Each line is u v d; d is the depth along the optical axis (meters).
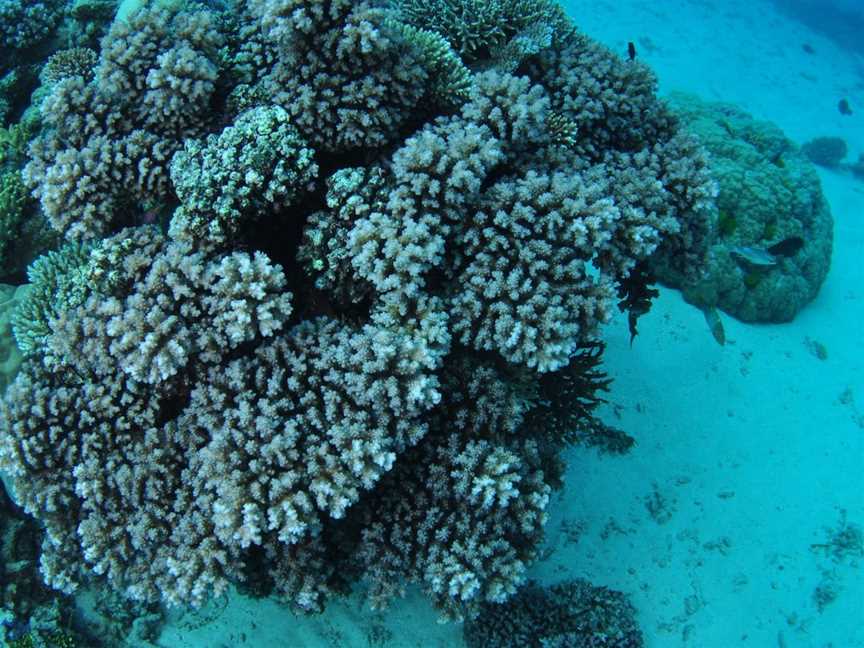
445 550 1.19
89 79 1.65
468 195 1.17
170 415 1.23
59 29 1.91
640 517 1.91
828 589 1.93
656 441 2.08
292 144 1.17
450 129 1.25
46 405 1.18
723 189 2.70
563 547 1.80
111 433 1.19
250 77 1.32
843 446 2.30
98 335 1.14
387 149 1.27
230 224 1.14
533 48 1.46
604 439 1.98
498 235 1.17
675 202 1.43
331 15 1.16
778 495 2.09
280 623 1.54
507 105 1.26
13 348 1.38
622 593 1.73
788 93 6.07
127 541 1.16
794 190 2.86
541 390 1.47
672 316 2.47
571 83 1.48
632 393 2.17
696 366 2.35
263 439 1.10
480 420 1.25
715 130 3.05
